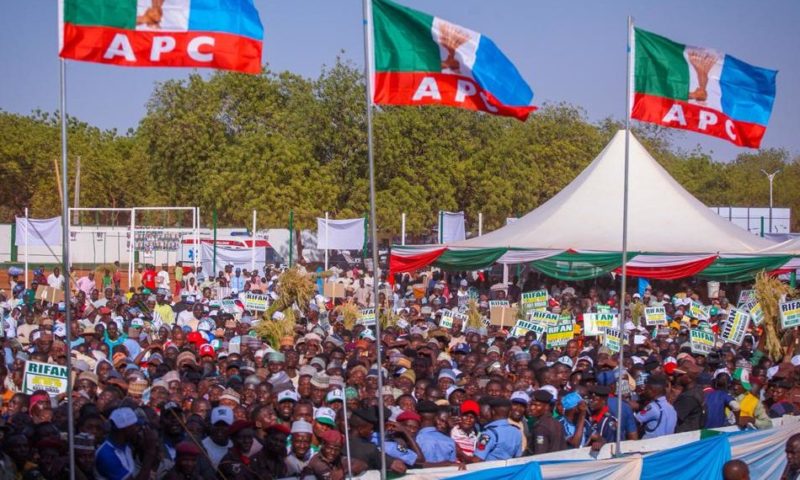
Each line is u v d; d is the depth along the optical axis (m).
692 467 10.73
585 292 36.09
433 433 11.08
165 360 15.74
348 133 55.69
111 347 17.94
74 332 18.22
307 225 51.72
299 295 23.20
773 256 32.22
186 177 60.75
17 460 8.66
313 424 10.74
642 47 12.35
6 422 9.59
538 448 11.23
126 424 8.84
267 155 52.44
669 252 32.81
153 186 61.97
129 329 18.66
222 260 40.56
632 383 14.78
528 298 23.09
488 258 34.34
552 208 36.06
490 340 19.86
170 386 12.61
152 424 10.04
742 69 12.68
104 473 8.77
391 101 10.24
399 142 55.56
